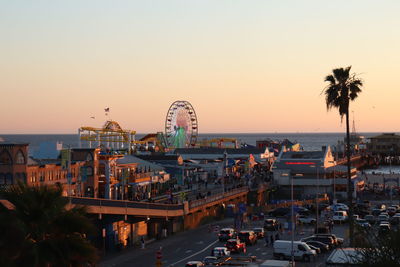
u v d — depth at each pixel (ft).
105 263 290.97
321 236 328.08
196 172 604.90
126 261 296.71
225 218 476.95
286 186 612.70
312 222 428.15
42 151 436.35
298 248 290.56
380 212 479.41
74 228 128.77
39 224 125.70
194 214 417.90
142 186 459.32
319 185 605.31
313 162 617.21
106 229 322.34
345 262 168.04
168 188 510.58
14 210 124.98
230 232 357.00
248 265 216.54
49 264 121.80
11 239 115.24
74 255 126.41
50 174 362.53
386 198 606.96
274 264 220.84
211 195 468.34
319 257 303.27
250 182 559.79
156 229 378.12
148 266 284.00
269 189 587.68
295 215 409.49
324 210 486.79
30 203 126.72
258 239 370.12
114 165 416.05
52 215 128.16
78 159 395.75
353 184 596.70
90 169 392.68
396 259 140.97
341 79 297.12
